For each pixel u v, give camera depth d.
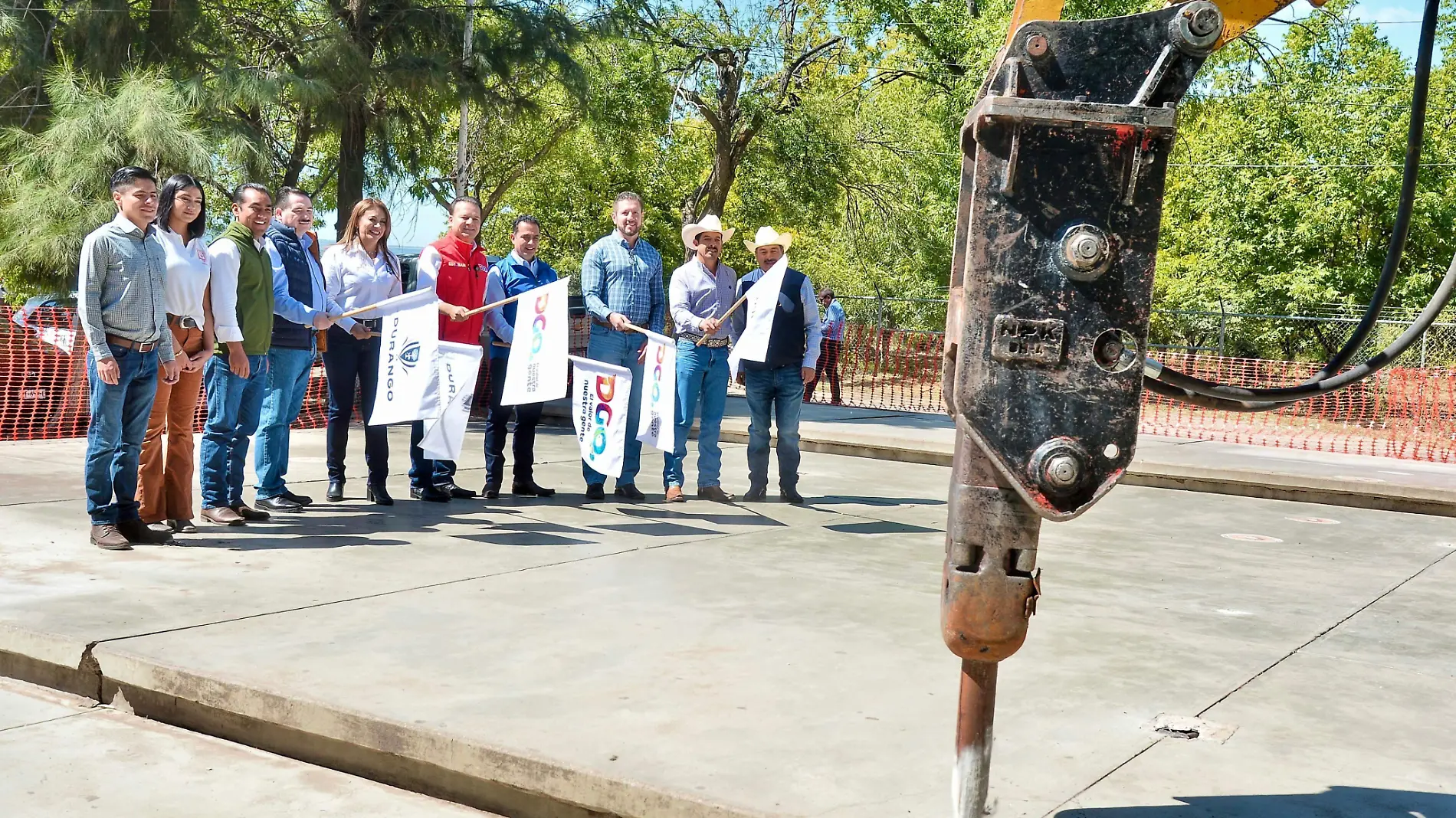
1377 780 3.09
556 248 30.23
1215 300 24.75
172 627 4.10
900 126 29.11
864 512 7.43
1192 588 5.50
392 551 5.59
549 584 5.00
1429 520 8.09
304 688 3.50
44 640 3.92
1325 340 23.83
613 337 7.48
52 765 3.25
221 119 12.52
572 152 26.12
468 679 3.66
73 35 13.16
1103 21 2.05
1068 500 2.13
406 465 8.66
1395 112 23.42
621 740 3.18
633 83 23.11
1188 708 3.65
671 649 4.07
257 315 6.17
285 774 3.29
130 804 3.01
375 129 14.97
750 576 5.33
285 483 7.31
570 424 12.56
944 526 6.99
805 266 31.03
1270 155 24.91
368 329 6.84
